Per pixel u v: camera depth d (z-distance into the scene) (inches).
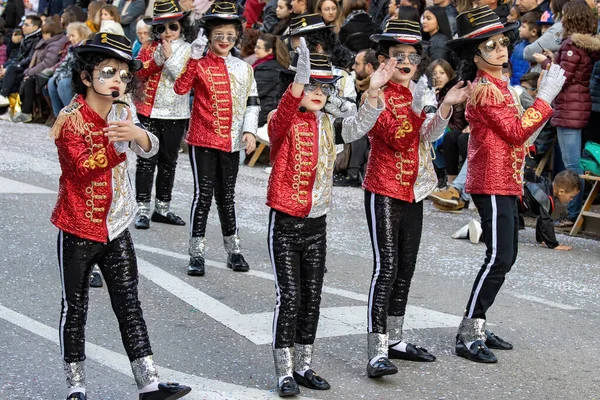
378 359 225.0
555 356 248.1
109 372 225.0
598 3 436.8
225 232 326.3
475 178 246.8
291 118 211.5
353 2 510.9
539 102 242.1
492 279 243.3
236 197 461.4
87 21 693.9
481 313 245.0
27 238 353.7
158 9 337.4
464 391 221.1
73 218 194.9
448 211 447.8
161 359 235.8
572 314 287.6
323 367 234.1
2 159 536.4
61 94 679.1
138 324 198.1
